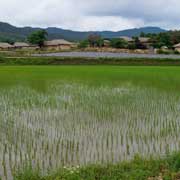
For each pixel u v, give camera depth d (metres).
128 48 116.25
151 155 10.51
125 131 13.96
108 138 12.84
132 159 10.09
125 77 35.81
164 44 118.62
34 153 10.91
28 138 12.81
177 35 121.44
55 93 24.20
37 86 28.09
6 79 33.72
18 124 15.21
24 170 9.21
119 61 65.38
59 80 32.56
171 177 8.23
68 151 11.14
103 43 127.31
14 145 11.85
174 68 53.25
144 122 15.62
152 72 43.50
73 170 8.70
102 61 64.94
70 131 13.98
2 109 18.58
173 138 12.86
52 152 11.02
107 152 11.07
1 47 121.81
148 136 13.13
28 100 21.38
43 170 9.38
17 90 25.83
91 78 34.47
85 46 124.88
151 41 120.31
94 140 12.54
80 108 18.89
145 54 90.88
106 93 24.09
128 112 17.83
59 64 63.03
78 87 27.36
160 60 66.12
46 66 57.12
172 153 10.26
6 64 61.03
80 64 63.25
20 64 61.84
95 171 8.73
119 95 23.19
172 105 19.75
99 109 18.58
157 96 22.83
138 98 22.03
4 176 9.07
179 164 8.94
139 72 43.28
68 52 95.62
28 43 138.38
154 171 8.66
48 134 13.45
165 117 16.72
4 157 10.57
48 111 18.12
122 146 11.77
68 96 22.86
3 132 13.75
